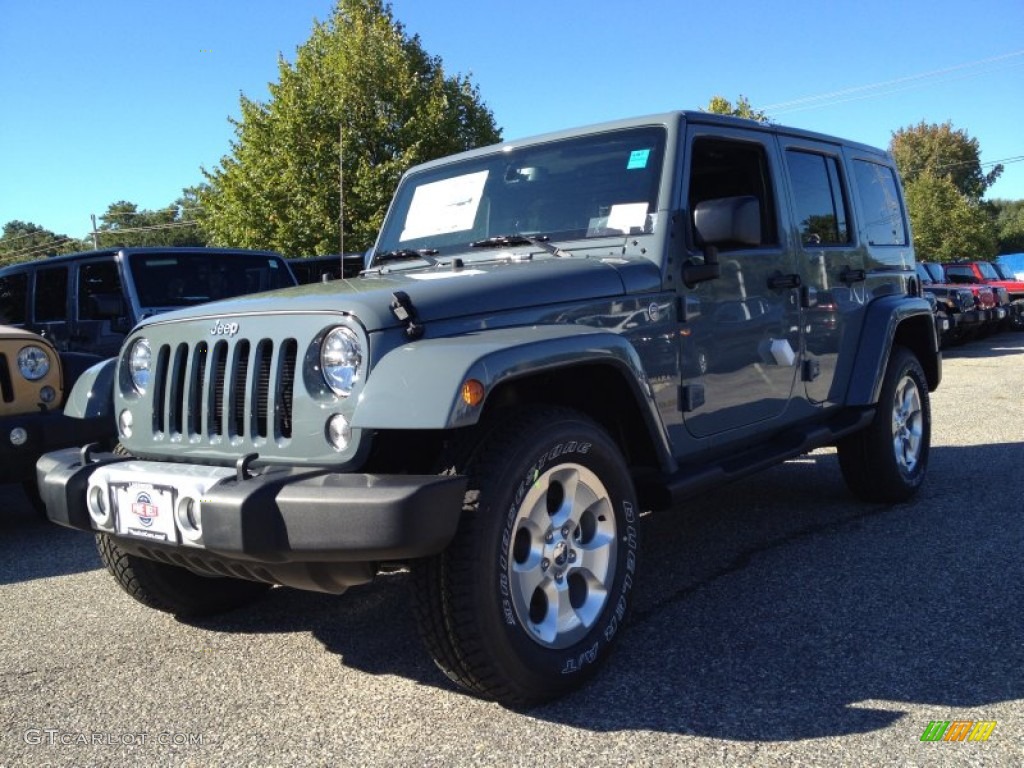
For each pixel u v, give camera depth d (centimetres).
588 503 290
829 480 578
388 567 282
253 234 1961
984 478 563
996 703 262
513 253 355
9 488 700
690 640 319
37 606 391
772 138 420
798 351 420
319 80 1809
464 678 258
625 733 252
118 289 699
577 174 372
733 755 238
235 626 358
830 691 274
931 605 344
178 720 275
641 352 324
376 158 1753
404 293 262
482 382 242
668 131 356
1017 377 1166
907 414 516
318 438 258
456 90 2072
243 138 2066
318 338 262
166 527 267
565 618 279
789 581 380
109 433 484
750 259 386
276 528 243
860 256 484
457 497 242
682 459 345
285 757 249
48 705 288
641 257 337
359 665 313
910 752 237
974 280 2136
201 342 289
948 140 6862
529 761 239
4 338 487
